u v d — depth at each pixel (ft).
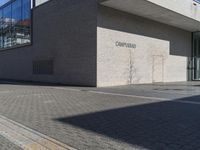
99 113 29.66
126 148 17.16
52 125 24.04
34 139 19.61
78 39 74.95
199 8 91.97
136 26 81.46
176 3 78.64
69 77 78.84
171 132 21.24
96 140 19.08
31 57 100.68
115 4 69.72
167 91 56.65
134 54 80.79
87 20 71.82
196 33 115.75
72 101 40.09
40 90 59.26
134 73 81.05
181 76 107.55
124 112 30.22
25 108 33.73
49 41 88.38
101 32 69.97
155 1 69.72
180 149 16.90
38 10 94.79
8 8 121.70
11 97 45.75
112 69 73.31
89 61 71.36
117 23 74.54
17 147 17.71
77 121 25.59
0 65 131.95
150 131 21.59
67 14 79.30
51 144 18.28
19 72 111.45
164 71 96.07
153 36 89.40
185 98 43.42
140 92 54.29
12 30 117.39
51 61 87.45
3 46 127.75
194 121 25.23
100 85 70.13
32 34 99.55
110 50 72.54
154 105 35.60
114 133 21.03
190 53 113.80
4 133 21.45
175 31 102.63
